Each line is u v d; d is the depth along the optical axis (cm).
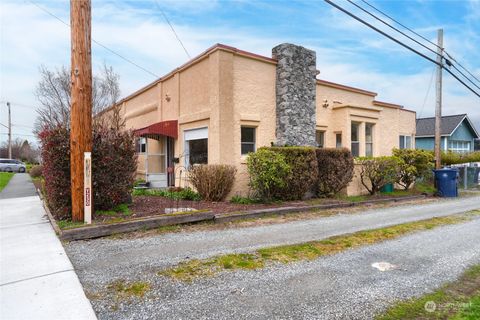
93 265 437
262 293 355
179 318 298
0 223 711
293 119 1127
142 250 507
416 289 371
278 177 938
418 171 1399
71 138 662
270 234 621
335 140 1355
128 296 343
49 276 396
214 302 332
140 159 1491
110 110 1631
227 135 1015
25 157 5784
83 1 663
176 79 1271
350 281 391
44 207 913
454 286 382
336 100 1370
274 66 1152
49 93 2092
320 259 472
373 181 1238
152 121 1540
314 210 912
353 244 554
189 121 1166
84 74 663
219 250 509
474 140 3081
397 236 614
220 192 967
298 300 338
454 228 691
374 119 1433
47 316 299
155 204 882
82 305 321
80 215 661
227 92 1017
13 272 409
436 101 1449
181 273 410
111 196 747
